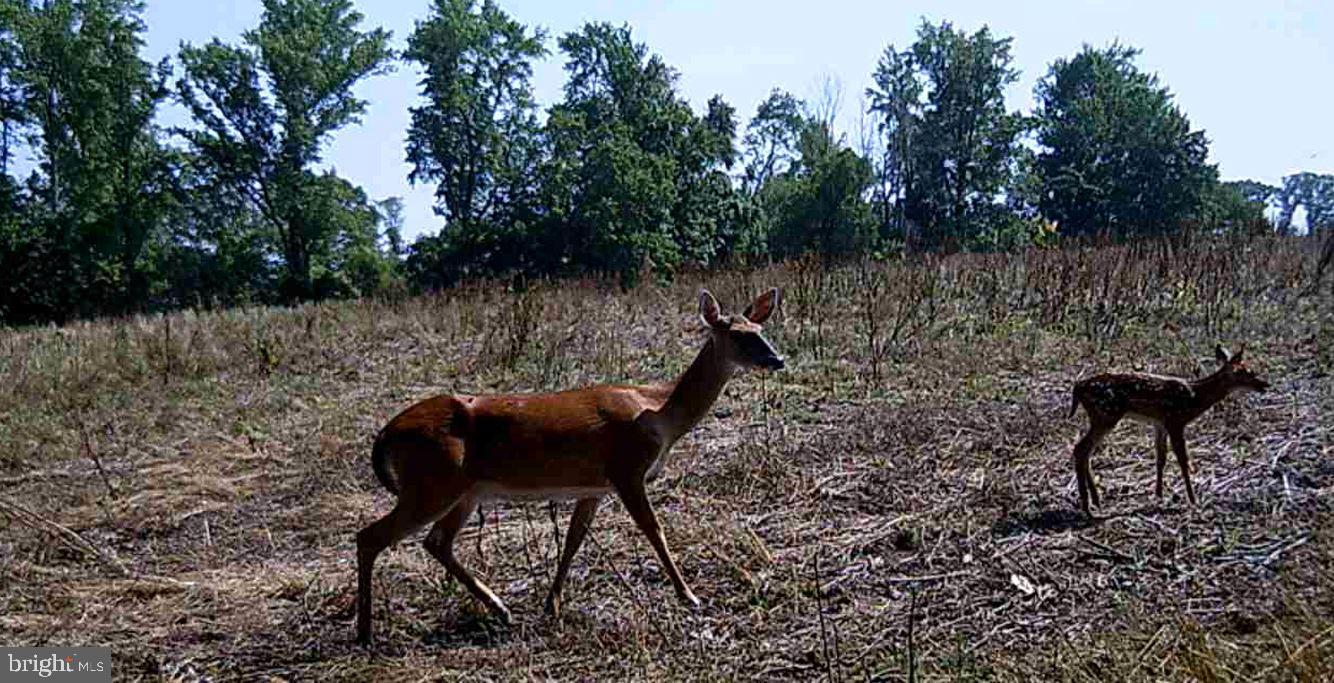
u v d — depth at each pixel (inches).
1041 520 270.7
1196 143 2017.7
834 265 748.0
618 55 1908.2
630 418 235.0
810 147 2054.6
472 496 237.9
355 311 799.7
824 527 278.5
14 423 453.1
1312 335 440.8
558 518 299.9
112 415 467.5
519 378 499.8
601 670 209.3
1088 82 2349.9
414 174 1962.4
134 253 1804.9
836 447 341.4
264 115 1868.8
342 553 290.7
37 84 1774.1
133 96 1875.0
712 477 322.3
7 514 319.9
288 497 345.4
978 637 209.2
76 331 869.2
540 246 1485.0
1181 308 523.8
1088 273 552.1
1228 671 173.2
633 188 1433.3
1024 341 477.1
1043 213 2085.4
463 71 1937.7
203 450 405.1
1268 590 216.4
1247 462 296.0
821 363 466.0
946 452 329.1
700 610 233.3
